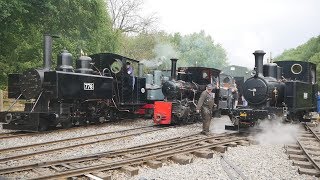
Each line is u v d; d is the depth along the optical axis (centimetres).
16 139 1068
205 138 1089
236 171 705
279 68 1427
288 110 1295
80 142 1035
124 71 1697
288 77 1521
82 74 1386
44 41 1374
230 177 661
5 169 631
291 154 872
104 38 2794
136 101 1820
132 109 1767
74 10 2283
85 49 2397
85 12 2352
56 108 1309
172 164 769
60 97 1273
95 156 775
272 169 740
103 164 689
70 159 724
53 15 2152
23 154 785
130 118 1856
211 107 1270
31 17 2045
